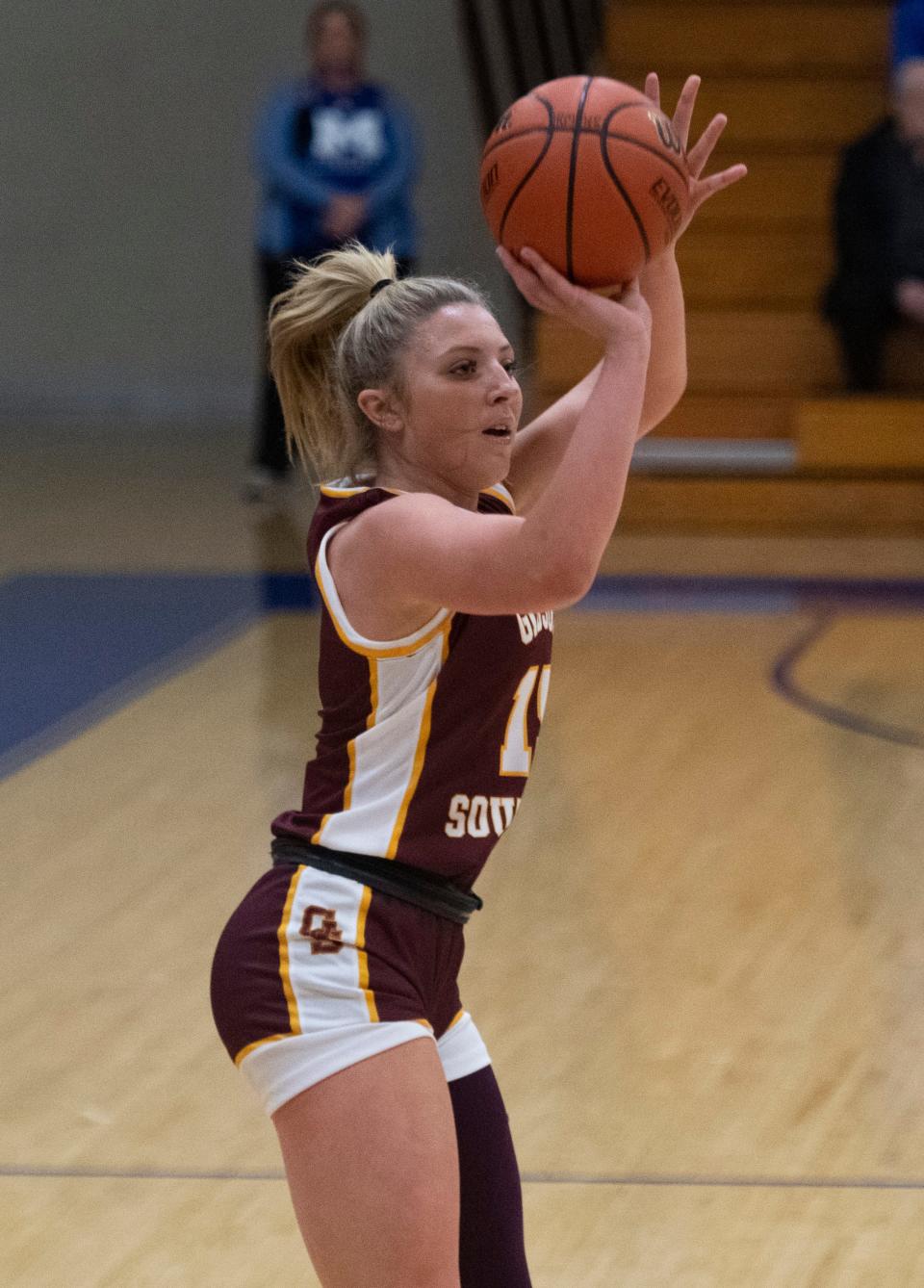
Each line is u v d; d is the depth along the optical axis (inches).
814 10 876.6
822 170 862.5
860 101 871.7
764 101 874.1
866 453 821.2
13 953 374.0
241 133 1194.0
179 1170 283.9
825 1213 267.3
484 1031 334.0
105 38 1190.3
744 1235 260.8
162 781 490.0
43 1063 323.6
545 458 213.5
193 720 548.1
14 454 1102.4
